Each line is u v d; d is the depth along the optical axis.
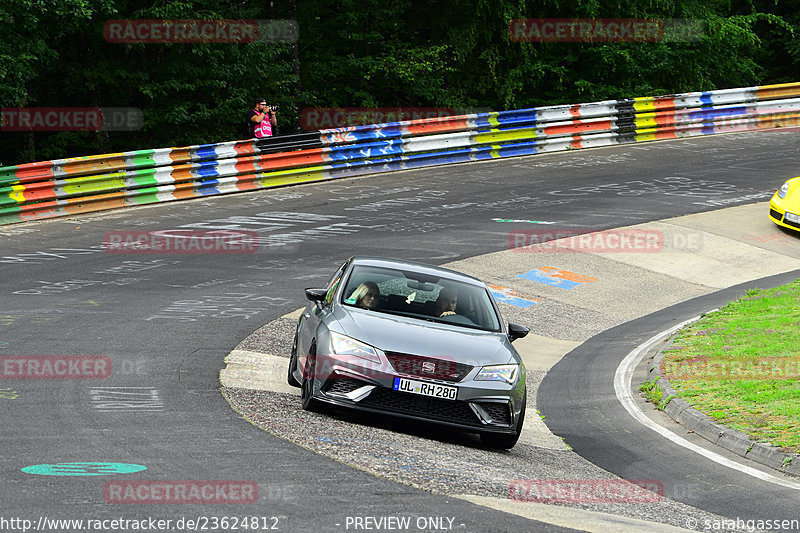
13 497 18.56
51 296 45.44
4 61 83.69
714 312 52.28
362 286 31.72
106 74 101.94
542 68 122.94
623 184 86.81
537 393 39.75
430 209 75.38
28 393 28.61
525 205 77.75
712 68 138.25
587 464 29.20
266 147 83.12
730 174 92.00
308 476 21.66
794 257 66.62
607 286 59.22
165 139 106.50
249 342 40.31
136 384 30.97
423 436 28.98
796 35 149.00
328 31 121.81
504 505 21.23
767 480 28.14
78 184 69.44
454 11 121.44
